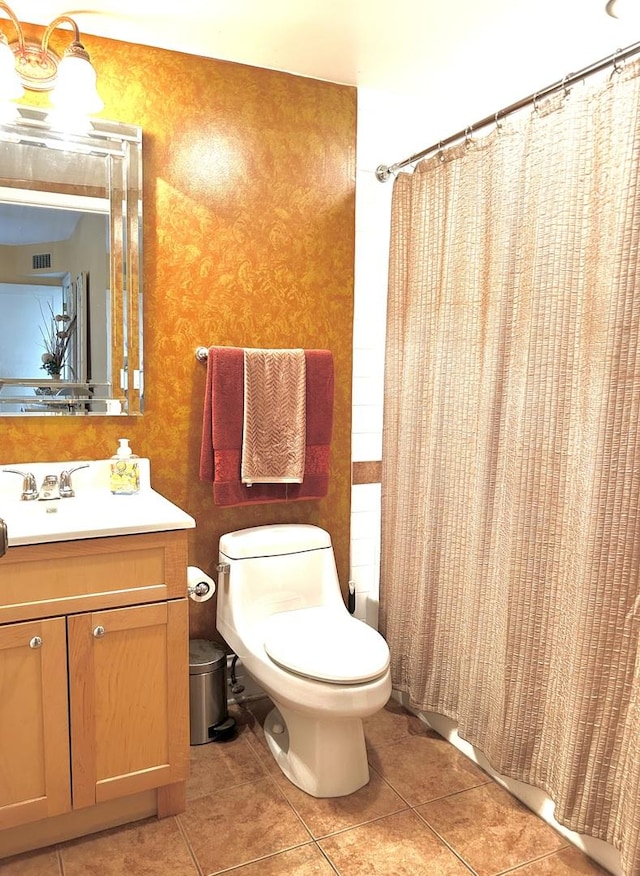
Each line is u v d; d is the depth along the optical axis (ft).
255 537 7.33
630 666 5.18
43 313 6.73
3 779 5.26
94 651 5.48
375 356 9.18
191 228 7.32
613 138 5.15
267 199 7.67
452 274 6.91
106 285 6.94
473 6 6.11
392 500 8.08
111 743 5.62
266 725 7.50
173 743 5.85
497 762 6.30
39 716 5.34
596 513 5.22
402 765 6.98
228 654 8.04
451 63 7.34
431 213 7.25
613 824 5.35
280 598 7.37
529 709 6.09
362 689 5.82
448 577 7.20
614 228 5.11
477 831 5.98
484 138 6.50
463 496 6.96
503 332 6.23
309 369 7.54
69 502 6.46
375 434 9.28
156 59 7.02
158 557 5.67
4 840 5.55
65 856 5.60
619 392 5.08
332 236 8.08
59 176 6.67
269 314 7.81
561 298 5.61
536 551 5.93
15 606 5.18
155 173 7.11
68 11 6.29
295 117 7.73
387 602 8.16
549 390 5.75
